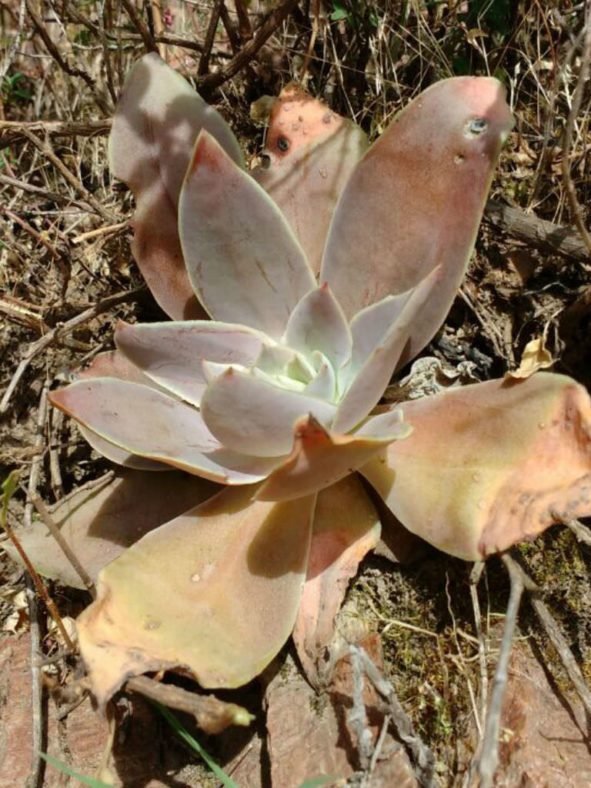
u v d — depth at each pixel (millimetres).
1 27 486
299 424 221
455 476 268
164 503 310
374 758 238
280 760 258
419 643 282
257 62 405
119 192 399
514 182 359
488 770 208
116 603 257
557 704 257
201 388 303
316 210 326
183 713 281
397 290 300
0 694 298
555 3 348
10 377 362
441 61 375
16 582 328
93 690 228
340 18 374
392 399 320
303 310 297
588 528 287
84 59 450
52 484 335
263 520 279
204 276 309
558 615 276
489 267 336
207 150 286
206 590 267
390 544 290
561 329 316
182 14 463
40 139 383
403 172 291
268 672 279
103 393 279
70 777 272
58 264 347
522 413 263
